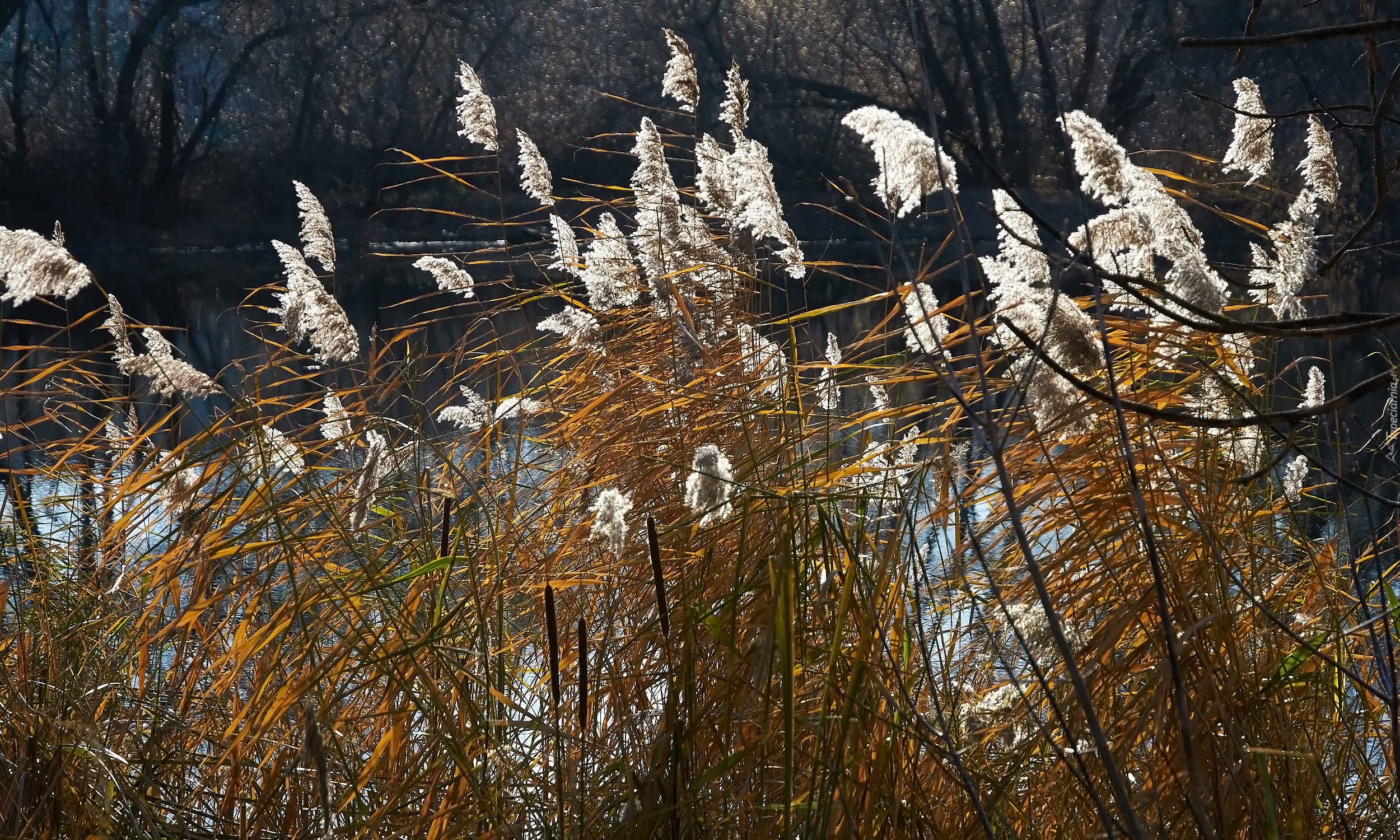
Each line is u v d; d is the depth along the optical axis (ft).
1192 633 10.43
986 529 13.51
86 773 11.98
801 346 19.66
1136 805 10.44
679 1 141.79
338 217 144.56
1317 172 12.63
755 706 11.07
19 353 49.26
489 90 147.02
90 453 20.25
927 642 13.07
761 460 13.20
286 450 15.28
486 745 11.22
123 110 144.87
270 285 17.07
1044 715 12.33
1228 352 12.55
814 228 113.19
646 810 10.35
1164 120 102.78
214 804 12.97
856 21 140.26
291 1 148.87
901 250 10.50
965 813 11.03
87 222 143.64
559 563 15.05
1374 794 12.14
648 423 16.22
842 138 140.15
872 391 16.37
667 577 13.24
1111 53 122.21
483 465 16.92
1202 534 11.41
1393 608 12.05
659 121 140.77
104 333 63.31
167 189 146.00
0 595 14.35
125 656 15.39
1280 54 73.87
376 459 13.23
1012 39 130.93
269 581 13.69
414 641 12.59
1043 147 119.65
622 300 18.11
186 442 15.67
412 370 18.76
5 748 12.51
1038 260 10.64
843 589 10.54
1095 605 12.06
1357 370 35.55
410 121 150.30
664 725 10.99
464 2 145.07
